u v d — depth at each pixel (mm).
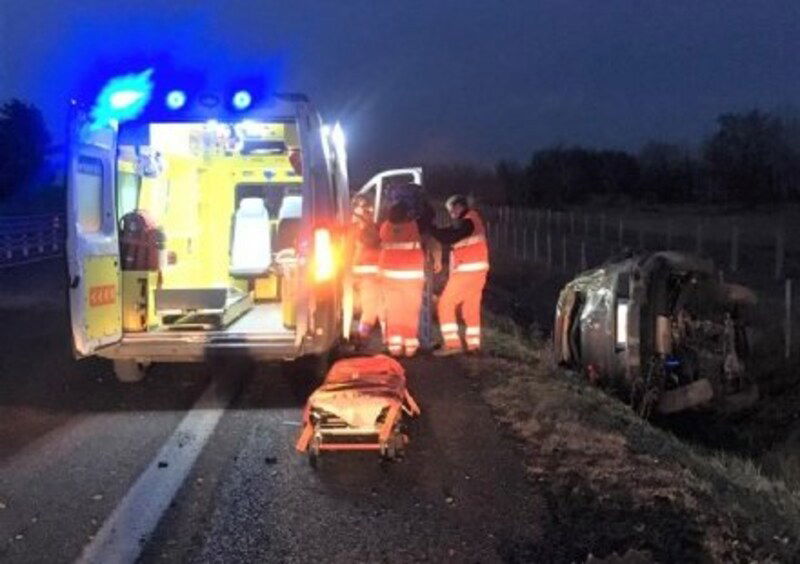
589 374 11812
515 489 6656
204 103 8953
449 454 7512
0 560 5504
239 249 11758
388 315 11625
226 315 9727
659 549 5543
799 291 18016
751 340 11531
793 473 10023
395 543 5730
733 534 5898
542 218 42938
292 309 9312
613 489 6570
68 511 6305
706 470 7898
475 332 11969
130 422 8680
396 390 7582
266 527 6008
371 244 11977
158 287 9773
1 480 6965
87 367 11344
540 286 23641
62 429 8453
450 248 11898
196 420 8742
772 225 34906
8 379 10688
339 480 6926
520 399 9320
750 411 12375
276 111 8977
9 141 54281
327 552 5605
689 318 10977
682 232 32438
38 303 19578
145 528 5996
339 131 10891
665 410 10773
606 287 11633
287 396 9695
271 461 7406
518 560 5461
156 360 9609
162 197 11445
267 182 12297
